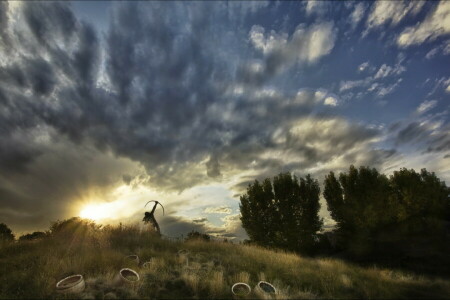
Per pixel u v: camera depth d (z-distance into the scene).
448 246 16.64
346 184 21.61
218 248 13.81
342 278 9.28
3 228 19.77
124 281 6.92
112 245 11.81
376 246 18.80
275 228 22.69
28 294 6.26
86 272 7.86
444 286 9.56
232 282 8.27
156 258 9.90
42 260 8.61
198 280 7.71
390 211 19.36
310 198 23.14
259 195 24.05
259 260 11.35
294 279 9.08
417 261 15.55
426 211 19.08
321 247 23.56
